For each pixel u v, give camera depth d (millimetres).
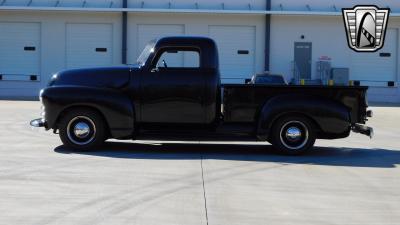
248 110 10219
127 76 10180
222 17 32219
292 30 32344
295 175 8430
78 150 10273
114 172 8273
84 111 10148
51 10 31594
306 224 5809
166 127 10320
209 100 10180
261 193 7152
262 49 32312
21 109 21297
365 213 6305
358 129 10219
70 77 10289
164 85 10156
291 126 10250
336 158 10273
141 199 6680
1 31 32156
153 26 32219
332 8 32281
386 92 32469
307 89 10156
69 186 7285
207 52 10273
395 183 8008
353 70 32406
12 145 11102
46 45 32250
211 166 9008
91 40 32281
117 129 10078
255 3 32281
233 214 6113
